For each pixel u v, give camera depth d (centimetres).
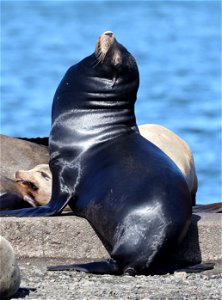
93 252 3145
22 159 3875
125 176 3080
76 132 3309
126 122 3331
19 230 3127
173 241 2959
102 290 2611
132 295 2555
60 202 3234
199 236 3162
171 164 3134
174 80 15062
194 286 2695
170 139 3894
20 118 10500
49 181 3572
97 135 3291
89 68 3366
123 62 3312
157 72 16525
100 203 3080
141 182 3038
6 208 3472
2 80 15150
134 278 2838
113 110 3328
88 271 2898
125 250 2941
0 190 3494
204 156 7925
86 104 3338
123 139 3272
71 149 3284
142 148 3206
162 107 11469
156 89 13550
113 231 3016
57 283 2719
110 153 3212
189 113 10856
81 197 3191
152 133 3866
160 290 2630
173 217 2962
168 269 2962
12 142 3912
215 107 11300
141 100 12312
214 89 13550
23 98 12431
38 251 3139
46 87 13950
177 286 2694
